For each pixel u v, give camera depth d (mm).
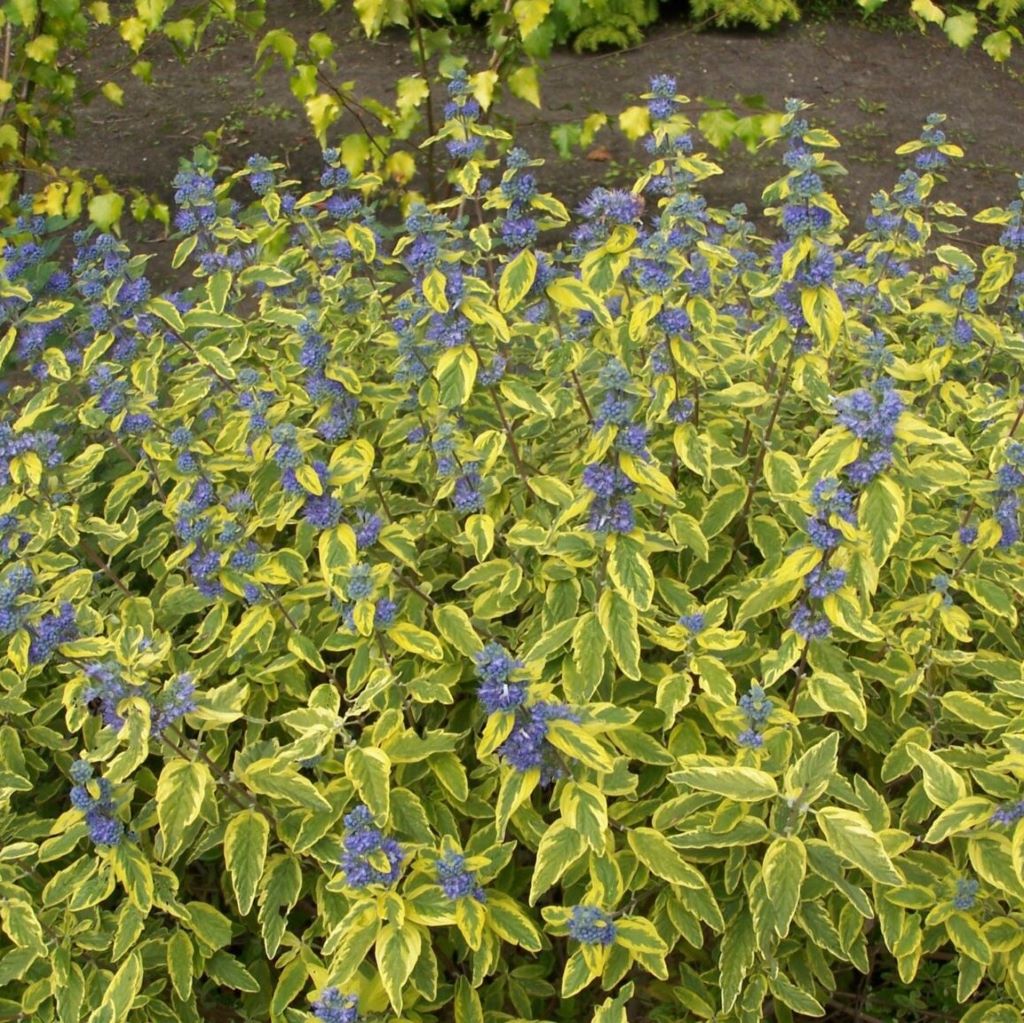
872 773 810
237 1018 786
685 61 2586
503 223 824
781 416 945
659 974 647
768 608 687
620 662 687
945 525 832
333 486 747
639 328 758
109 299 910
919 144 1069
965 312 967
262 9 1405
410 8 1332
